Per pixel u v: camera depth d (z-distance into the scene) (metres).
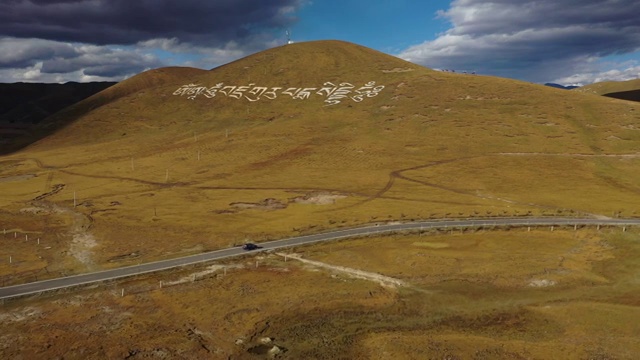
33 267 67.50
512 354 41.34
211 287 59.16
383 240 78.81
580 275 60.31
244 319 50.62
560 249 71.88
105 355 43.03
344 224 90.19
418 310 52.25
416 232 82.06
